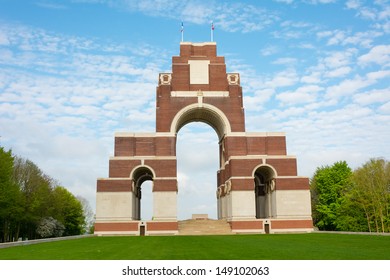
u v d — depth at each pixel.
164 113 70.75
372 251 28.98
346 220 83.81
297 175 67.38
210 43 74.81
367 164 81.75
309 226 65.62
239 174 67.06
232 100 72.00
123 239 50.31
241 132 70.81
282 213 66.12
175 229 65.19
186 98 71.56
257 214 77.00
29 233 98.44
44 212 96.31
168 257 26.33
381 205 77.69
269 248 32.53
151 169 67.44
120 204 66.00
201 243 40.03
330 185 94.88
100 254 29.12
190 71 73.12
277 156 67.94
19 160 88.12
